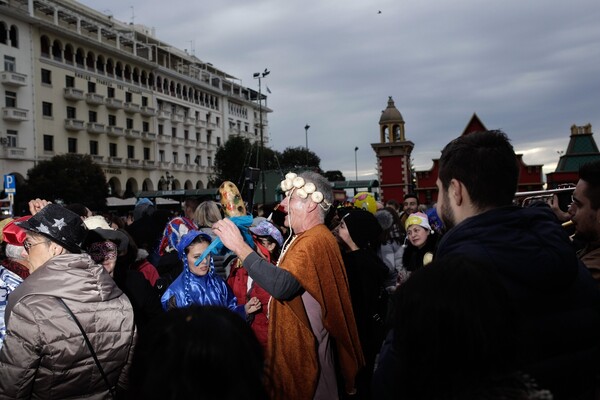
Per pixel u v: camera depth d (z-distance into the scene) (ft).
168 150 178.29
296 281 8.26
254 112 248.73
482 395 3.86
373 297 11.75
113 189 154.20
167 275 15.05
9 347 6.75
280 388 7.77
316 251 8.64
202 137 200.64
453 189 5.89
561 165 67.15
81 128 137.18
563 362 4.89
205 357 3.84
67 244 7.89
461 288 4.09
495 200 5.66
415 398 4.16
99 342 7.12
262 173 64.69
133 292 11.03
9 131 119.14
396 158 77.51
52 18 134.62
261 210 27.86
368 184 78.84
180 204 116.78
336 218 15.07
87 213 15.85
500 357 4.01
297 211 9.53
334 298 8.64
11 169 118.42
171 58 192.75
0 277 9.81
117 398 7.45
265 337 11.67
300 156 194.18
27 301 6.92
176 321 4.12
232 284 13.48
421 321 4.12
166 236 16.40
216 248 11.53
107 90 149.38
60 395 6.95
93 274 7.51
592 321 5.16
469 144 5.82
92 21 148.36
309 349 8.40
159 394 3.84
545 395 3.75
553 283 4.93
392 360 4.86
